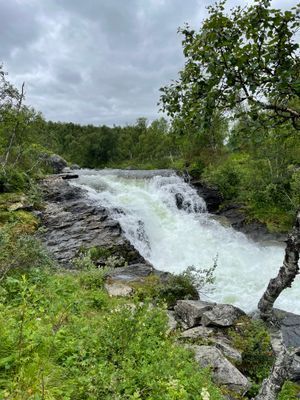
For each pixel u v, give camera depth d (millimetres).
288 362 3830
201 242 16641
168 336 6215
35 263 7617
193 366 4891
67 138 94812
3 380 3250
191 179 26719
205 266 14148
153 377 3918
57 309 5449
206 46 2842
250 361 6234
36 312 5141
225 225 19047
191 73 3104
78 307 6020
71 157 83750
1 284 6133
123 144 87562
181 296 9375
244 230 19188
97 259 12523
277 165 21750
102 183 22406
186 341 6453
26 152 22031
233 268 14016
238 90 2969
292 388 5809
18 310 5012
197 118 3117
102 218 15242
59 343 4164
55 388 3229
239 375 5352
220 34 2773
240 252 15828
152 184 23281
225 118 3168
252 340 6422
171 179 24641
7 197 15555
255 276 13305
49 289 6527
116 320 4836
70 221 14852
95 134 84312
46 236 13555
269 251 16391
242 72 2863
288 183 21109
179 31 3080
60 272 8758
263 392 3865
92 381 3486
